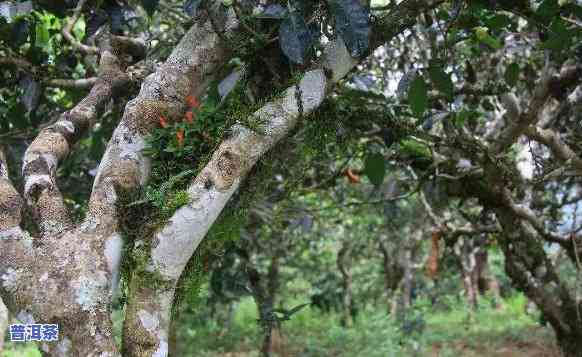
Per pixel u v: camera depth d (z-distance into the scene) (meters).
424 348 8.41
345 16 2.04
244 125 2.21
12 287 1.88
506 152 4.34
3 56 3.12
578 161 4.05
